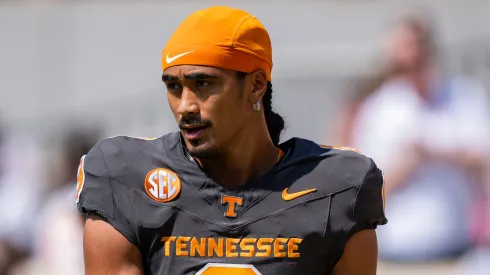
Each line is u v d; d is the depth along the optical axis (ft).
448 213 66.23
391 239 66.90
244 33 29.50
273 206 30.14
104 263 30.19
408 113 66.64
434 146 66.74
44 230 67.87
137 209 30.12
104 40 116.06
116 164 30.63
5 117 114.73
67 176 65.67
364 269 31.24
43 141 108.78
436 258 66.13
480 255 65.31
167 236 29.94
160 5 115.24
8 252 72.28
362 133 68.90
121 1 116.37
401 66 68.03
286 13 109.09
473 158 67.26
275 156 31.32
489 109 70.69
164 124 109.60
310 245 30.14
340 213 30.53
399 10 104.27
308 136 99.35
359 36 106.52
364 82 73.67
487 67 94.22
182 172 30.30
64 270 63.41
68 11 117.29
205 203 30.01
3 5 118.93
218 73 28.96
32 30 117.50
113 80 115.03
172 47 29.25
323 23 107.96
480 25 101.35
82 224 63.87
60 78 116.47
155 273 30.19
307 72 101.71
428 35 68.54
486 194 67.15
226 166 30.48
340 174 30.86
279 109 100.83
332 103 99.40
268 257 29.76
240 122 29.89
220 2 112.16
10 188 82.07
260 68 30.04
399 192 66.64
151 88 113.50
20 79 116.98
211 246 29.76
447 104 68.18
